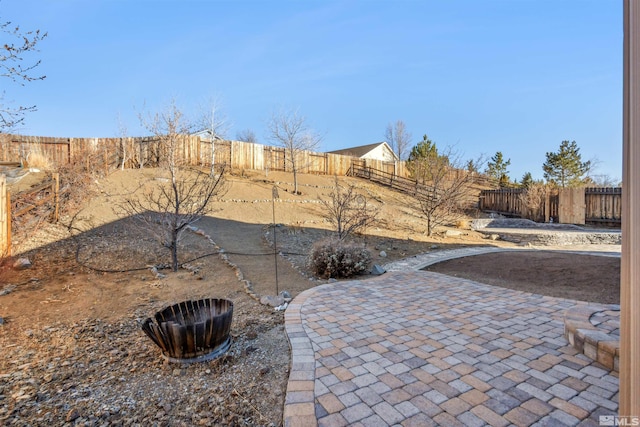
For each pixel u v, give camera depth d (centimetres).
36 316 388
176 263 600
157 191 1063
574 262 712
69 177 953
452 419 214
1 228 544
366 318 405
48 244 634
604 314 351
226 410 231
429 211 1212
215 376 277
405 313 423
